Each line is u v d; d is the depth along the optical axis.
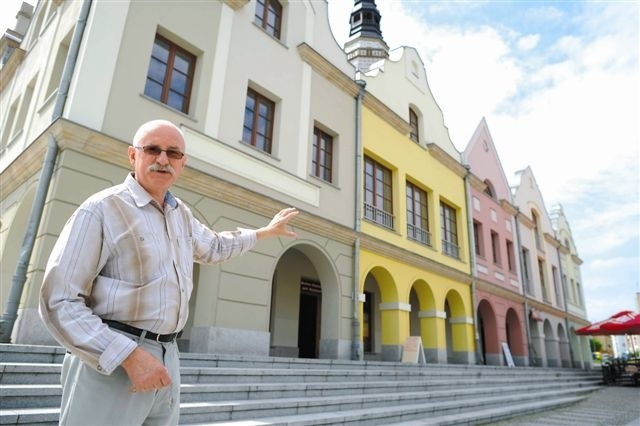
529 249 22.77
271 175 9.12
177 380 1.83
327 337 9.99
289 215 2.63
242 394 5.25
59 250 1.58
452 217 16.70
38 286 5.52
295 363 7.31
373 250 11.64
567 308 26.09
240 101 8.86
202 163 7.84
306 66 10.77
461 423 6.87
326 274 10.35
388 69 14.16
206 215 7.75
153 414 1.75
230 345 7.45
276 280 11.70
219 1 8.93
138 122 7.12
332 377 7.21
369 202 12.35
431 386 8.73
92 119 6.56
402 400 7.09
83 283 1.59
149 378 1.50
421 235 14.40
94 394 1.54
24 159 7.39
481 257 17.58
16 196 8.16
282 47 10.19
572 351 25.84
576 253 30.89
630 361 20.22
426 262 13.59
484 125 21.00
